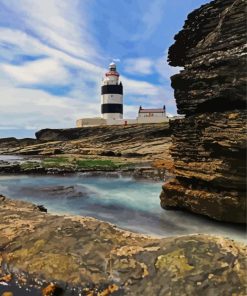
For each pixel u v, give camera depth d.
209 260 6.76
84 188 29.20
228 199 15.18
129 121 100.06
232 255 6.86
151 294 6.24
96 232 8.42
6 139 104.44
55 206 21.64
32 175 38.31
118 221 17.64
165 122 86.88
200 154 16.55
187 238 7.64
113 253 7.43
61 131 100.94
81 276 6.93
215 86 15.84
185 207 18.16
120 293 6.43
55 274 7.08
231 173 14.79
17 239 8.30
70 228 8.64
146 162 50.75
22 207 11.84
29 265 7.39
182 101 17.95
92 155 64.19
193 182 17.58
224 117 15.05
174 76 18.23
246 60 14.52
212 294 6.01
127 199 23.92
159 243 7.66
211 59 16.06
